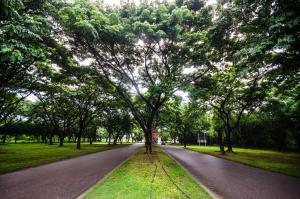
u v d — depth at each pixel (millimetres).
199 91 13523
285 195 6719
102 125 48094
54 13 10867
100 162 14602
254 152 27688
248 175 10250
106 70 17219
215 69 15508
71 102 30328
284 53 9344
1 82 13406
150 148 19656
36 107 34781
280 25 6676
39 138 71312
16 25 7078
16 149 26984
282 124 30172
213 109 27734
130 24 13008
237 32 11203
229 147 26359
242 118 32656
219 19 10898
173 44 14781
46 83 20219
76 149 28281
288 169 11867
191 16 12695
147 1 13938
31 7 9586
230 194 6809
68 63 15273
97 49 14961
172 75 14781
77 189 7152
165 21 12430
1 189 7191
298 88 15742
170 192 6496
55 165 13055
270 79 14984
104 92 26750
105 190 6656
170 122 42469
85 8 10828
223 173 10820
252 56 7777
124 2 14195
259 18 9219
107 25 11875
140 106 27016
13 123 45188
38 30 8445
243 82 21578
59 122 43594
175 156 20312
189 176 9414
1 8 6766
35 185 7734
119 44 14367
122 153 22828
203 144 60438
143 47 15305
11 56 6367
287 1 6930
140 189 6719
